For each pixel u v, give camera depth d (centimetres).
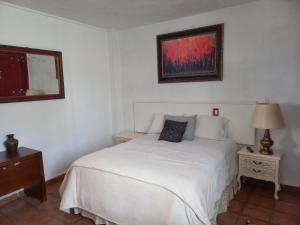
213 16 307
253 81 288
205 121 310
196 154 234
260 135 290
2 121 262
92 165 212
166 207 165
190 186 168
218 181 215
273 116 244
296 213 225
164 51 355
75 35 346
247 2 278
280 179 281
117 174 194
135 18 333
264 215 223
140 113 393
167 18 336
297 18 253
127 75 407
